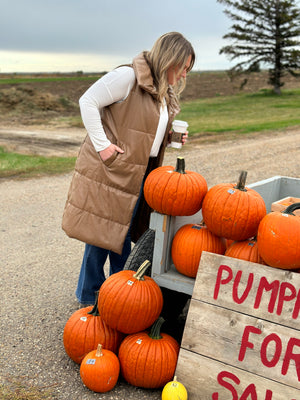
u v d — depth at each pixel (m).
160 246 2.83
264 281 2.36
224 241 2.89
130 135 2.83
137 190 2.92
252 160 11.91
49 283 4.23
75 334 2.77
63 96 32.69
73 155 13.79
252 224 2.58
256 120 21.62
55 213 7.02
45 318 3.50
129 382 2.63
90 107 2.75
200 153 13.35
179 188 2.68
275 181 4.44
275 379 2.24
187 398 2.46
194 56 2.89
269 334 2.29
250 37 38.53
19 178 9.87
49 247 5.37
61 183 9.40
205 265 2.52
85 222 2.96
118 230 2.95
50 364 2.87
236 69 40.91
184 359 2.49
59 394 2.56
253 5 38.38
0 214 6.89
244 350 2.34
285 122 20.14
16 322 3.42
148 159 2.90
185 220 3.10
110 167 2.85
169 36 2.74
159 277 2.87
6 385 2.62
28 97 29.92
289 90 40.91
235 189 2.65
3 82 40.97
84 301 3.50
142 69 2.75
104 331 2.77
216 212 2.60
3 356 2.94
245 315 2.37
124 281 2.65
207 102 33.59
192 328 2.49
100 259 3.34
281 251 2.30
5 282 4.22
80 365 2.82
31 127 22.19
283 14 36.66
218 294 2.46
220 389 2.38
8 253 5.10
